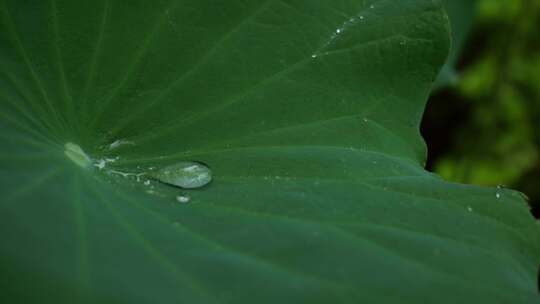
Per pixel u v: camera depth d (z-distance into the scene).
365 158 0.58
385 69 0.60
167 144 0.56
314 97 0.58
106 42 0.57
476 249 0.53
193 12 0.58
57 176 0.52
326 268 0.50
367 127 0.59
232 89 0.58
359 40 0.60
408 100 0.60
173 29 0.58
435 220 0.54
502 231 0.55
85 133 0.55
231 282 0.48
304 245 0.51
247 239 0.51
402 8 0.60
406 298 0.49
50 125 0.54
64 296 0.46
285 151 0.57
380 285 0.50
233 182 0.55
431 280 0.51
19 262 0.46
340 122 0.58
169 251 0.50
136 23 0.57
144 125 0.56
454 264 0.52
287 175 0.56
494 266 0.52
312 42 0.59
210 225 0.52
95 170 0.54
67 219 0.49
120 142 0.56
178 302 0.47
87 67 0.56
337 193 0.55
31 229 0.48
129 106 0.56
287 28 0.59
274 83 0.58
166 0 0.58
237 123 0.57
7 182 0.50
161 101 0.57
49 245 0.48
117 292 0.47
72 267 0.47
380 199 0.55
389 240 0.52
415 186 0.56
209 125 0.57
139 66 0.57
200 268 0.49
